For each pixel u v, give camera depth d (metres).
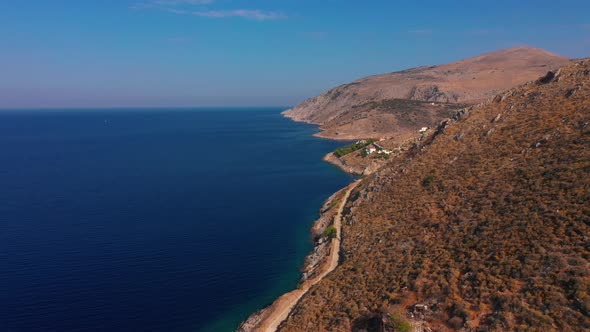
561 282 26.91
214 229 76.44
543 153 44.25
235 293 52.34
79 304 48.81
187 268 59.22
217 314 47.47
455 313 29.58
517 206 37.88
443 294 32.31
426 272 36.28
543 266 28.98
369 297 37.69
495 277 30.72
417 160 65.06
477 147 56.72
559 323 24.45
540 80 66.56
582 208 32.16
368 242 50.53
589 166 36.75
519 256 31.33
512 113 59.59
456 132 65.44
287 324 40.97
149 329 44.38
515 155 47.97
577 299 25.14
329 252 57.88
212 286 53.97
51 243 68.06
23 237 70.62
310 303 42.50
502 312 26.97
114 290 52.28
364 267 44.03
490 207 40.75
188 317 46.81
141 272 57.59
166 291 52.41
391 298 35.25
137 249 66.00
